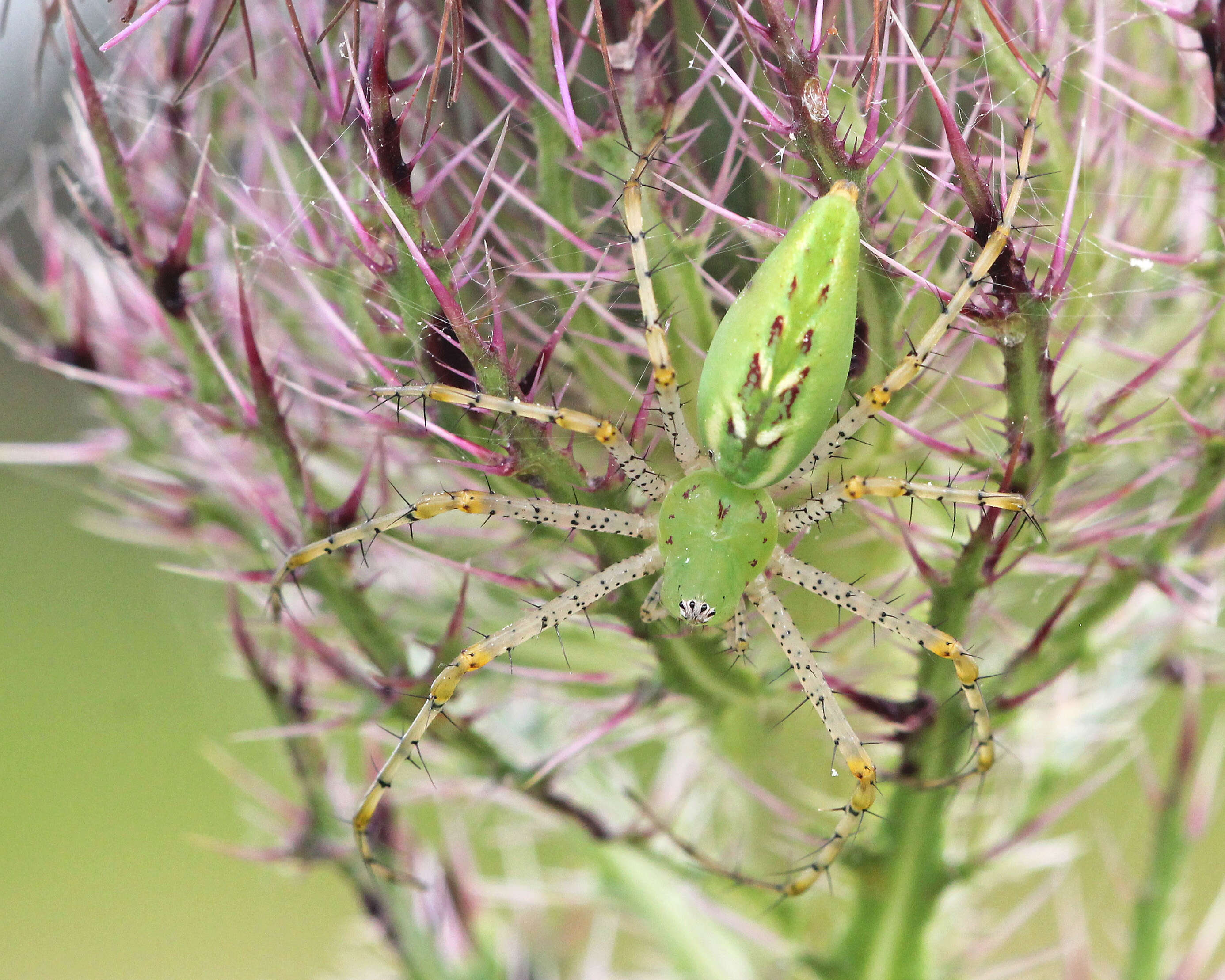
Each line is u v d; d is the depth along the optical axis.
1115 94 0.19
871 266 0.19
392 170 0.18
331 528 0.19
